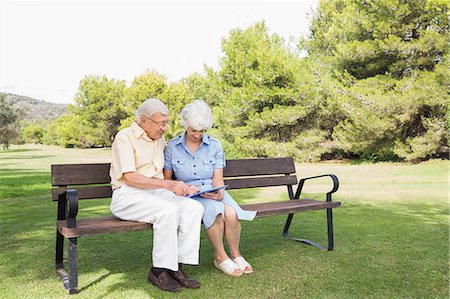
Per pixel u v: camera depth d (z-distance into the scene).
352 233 4.63
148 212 2.99
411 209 6.23
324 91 16.70
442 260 3.64
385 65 16.36
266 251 3.94
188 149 3.52
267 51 17.88
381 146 15.91
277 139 18.67
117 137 3.21
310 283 3.10
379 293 2.92
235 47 19.19
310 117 18.30
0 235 4.68
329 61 17.89
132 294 2.88
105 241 4.35
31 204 7.20
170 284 2.97
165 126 3.24
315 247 4.07
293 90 17.30
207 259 3.72
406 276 3.25
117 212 3.17
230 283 3.11
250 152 18.48
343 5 18.81
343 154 19.34
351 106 15.36
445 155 15.48
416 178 10.76
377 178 11.03
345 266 3.48
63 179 3.29
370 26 15.35
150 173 3.28
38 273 3.33
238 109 17.98
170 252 2.92
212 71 20.39
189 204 3.10
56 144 59.62
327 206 3.90
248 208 3.69
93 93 38.53
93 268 3.45
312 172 13.47
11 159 25.94
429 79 13.98
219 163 3.64
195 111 3.36
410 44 14.22
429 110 15.12
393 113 14.66
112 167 3.28
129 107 31.22
